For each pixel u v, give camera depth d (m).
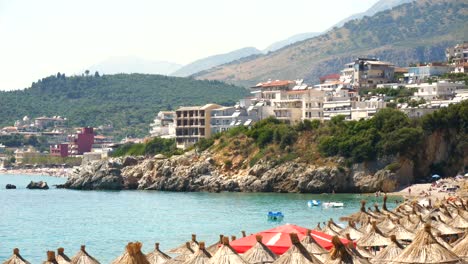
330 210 162.50
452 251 48.09
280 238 55.78
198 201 195.12
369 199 187.12
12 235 126.19
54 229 135.75
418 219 68.12
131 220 150.75
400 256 44.59
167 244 110.56
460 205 89.50
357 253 48.50
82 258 55.19
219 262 47.44
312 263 45.28
